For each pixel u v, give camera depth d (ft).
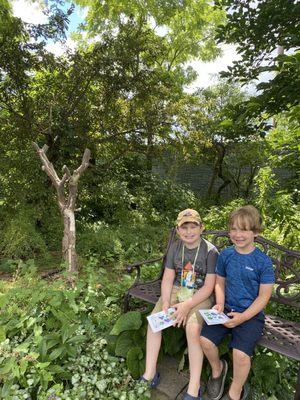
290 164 12.55
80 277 12.00
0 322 8.08
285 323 7.82
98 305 9.09
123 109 23.26
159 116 23.56
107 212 24.09
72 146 21.63
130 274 12.26
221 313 7.18
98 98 22.56
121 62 21.80
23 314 8.16
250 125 12.30
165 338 7.88
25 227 16.11
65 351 7.36
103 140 23.07
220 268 7.71
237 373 6.69
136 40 22.20
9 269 13.97
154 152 24.70
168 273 8.39
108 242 16.48
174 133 24.81
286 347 6.70
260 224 7.45
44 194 19.76
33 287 9.10
